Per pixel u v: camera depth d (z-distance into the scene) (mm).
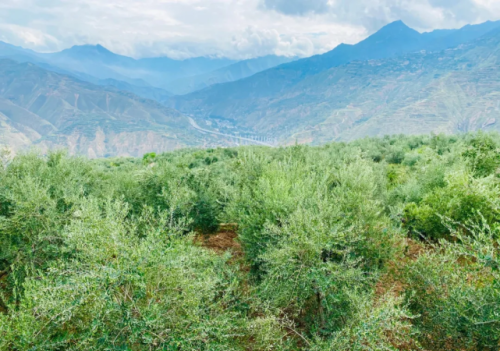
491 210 4832
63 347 2281
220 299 2725
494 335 2424
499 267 2533
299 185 4320
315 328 2902
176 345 2047
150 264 2293
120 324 2131
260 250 3557
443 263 2953
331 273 2906
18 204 3580
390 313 2271
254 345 2674
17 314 2240
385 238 3537
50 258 3539
